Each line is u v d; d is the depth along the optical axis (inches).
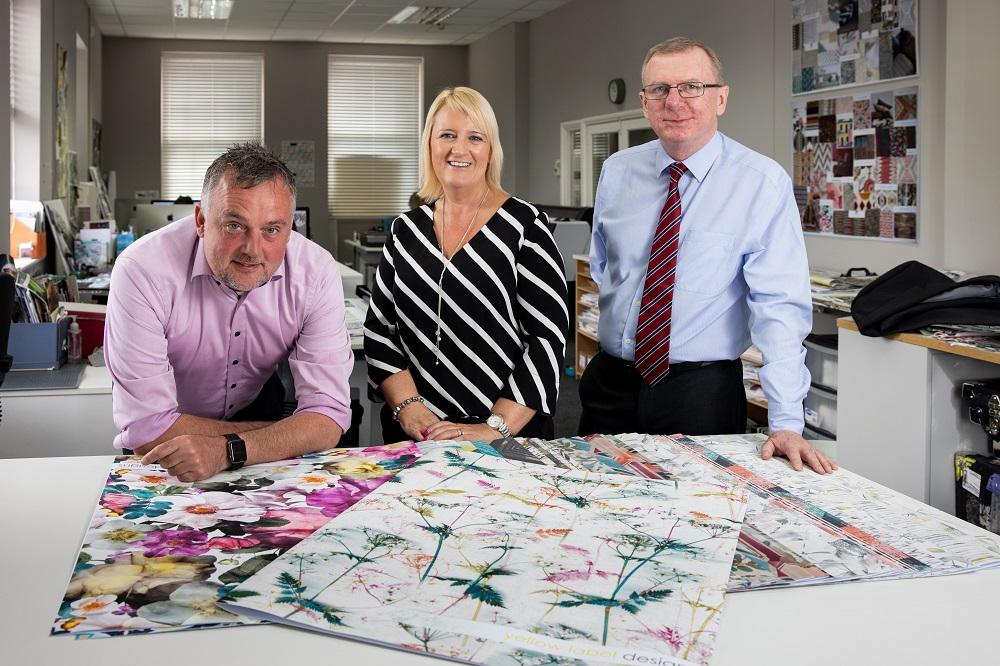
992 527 107.8
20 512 53.6
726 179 91.1
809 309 86.3
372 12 395.5
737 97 247.9
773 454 66.7
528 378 87.4
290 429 66.9
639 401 94.3
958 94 158.2
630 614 40.2
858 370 125.7
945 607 42.6
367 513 52.0
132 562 45.5
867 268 193.0
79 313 130.6
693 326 91.3
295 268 73.6
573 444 68.3
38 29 243.8
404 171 500.7
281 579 43.1
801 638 39.5
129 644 37.8
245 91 477.1
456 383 89.5
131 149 466.6
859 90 194.4
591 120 351.9
